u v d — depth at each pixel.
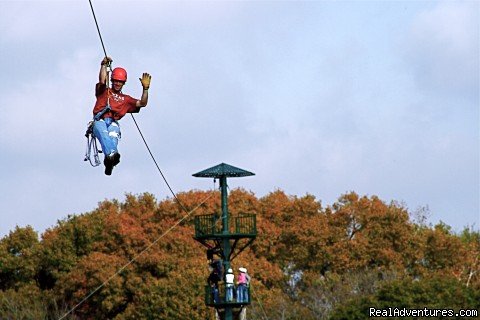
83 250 172.50
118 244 169.25
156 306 153.00
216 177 112.25
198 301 152.25
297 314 144.88
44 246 172.88
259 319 144.25
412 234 170.38
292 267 166.75
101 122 50.41
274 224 170.38
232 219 166.25
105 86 50.56
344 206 170.50
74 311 163.25
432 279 121.69
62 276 167.88
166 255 162.25
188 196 173.25
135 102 51.00
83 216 177.50
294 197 177.00
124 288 161.00
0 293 165.00
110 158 50.03
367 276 151.25
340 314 117.88
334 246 164.62
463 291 117.44
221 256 111.69
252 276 155.50
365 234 168.25
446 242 170.75
